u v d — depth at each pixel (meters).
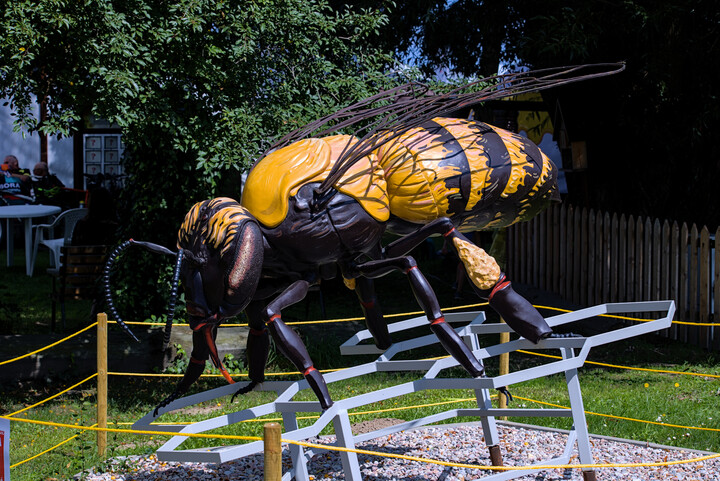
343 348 5.47
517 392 7.50
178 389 4.64
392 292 12.89
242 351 8.38
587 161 11.01
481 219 4.91
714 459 5.52
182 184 8.27
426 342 5.39
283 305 4.27
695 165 11.29
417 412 6.94
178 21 6.35
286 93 7.04
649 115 11.09
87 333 8.32
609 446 5.86
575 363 4.37
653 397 7.15
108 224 10.22
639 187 11.58
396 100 5.29
